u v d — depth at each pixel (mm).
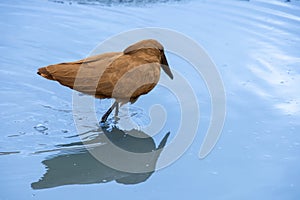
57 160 9164
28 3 15766
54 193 8234
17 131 9906
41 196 8125
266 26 15539
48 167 8922
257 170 9133
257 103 11422
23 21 14578
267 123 10703
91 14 15422
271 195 8430
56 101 11102
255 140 10094
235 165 9266
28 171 8766
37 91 11383
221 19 15828
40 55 12844
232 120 10734
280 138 10195
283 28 15477
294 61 13492
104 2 16484
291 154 9688
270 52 13938
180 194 8352
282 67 13164
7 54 12727
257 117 10898
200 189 8516
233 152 9672
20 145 9477
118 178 8789
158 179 8805
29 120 10312
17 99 10992
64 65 9945
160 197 8258
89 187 8484
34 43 13383
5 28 14062
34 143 9594
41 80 11812
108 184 8602
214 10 16594
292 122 10766
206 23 15422
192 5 16922
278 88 12117
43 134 9898
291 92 11977
